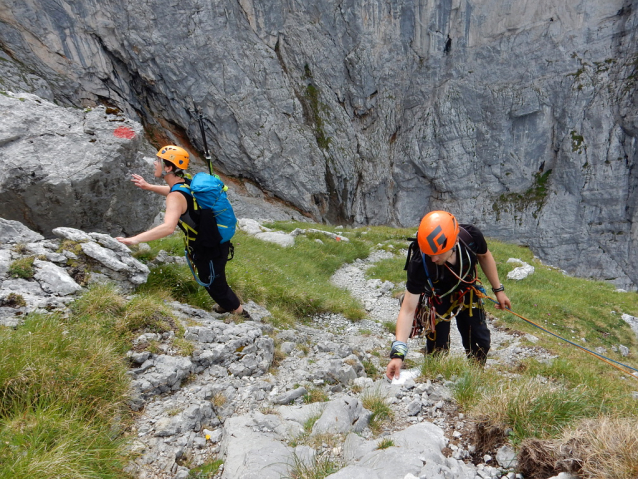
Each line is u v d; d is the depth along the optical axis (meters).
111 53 27.42
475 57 36.34
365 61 35.72
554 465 2.07
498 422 2.55
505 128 36.34
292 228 17.55
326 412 2.87
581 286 13.88
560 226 35.81
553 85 34.94
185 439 2.80
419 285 3.06
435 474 2.07
